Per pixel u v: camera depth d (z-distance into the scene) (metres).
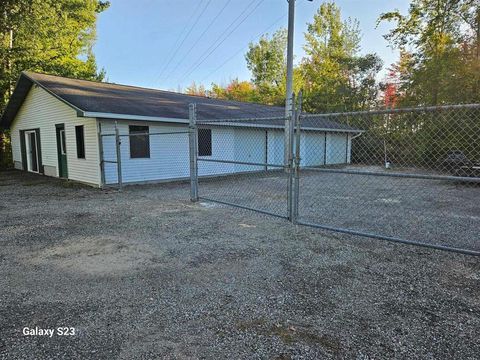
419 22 16.66
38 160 13.64
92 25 22.95
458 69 13.96
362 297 2.79
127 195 8.38
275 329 2.34
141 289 2.99
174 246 4.21
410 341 2.17
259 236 4.61
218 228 5.06
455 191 9.09
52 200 7.73
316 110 26.09
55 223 5.52
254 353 2.07
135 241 4.46
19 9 14.70
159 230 4.99
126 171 10.22
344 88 25.41
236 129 13.62
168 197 8.02
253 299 2.78
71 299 2.82
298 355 2.04
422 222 5.43
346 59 26.83
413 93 16.67
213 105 15.16
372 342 2.17
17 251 4.10
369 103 24.88
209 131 12.45
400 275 3.24
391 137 12.26
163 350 2.10
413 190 9.34
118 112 9.29
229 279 3.18
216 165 12.90
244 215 5.94
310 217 5.86
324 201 7.52
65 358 2.04
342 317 2.48
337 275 3.25
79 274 3.35
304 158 16.78
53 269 3.50
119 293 2.92
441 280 3.12
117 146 8.91
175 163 11.46
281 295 2.84
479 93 13.12
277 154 15.57
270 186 10.20
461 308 2.60
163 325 2.40
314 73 29.23
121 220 5.67
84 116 8.58
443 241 4.36
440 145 11.23
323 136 17.78
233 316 2.51
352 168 15.90
